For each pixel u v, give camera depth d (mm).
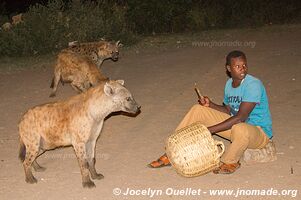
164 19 15578
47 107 4707
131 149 5512
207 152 4328
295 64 9156
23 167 4992
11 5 18422
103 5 14141
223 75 8734
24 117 4730
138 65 10352
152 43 13328
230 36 13688
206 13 16094
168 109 6938
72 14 13070
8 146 5879
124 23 13641
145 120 6527
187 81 8516
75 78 7828
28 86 9102
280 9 16438
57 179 4816
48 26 12531
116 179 4727
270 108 6672
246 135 4512
